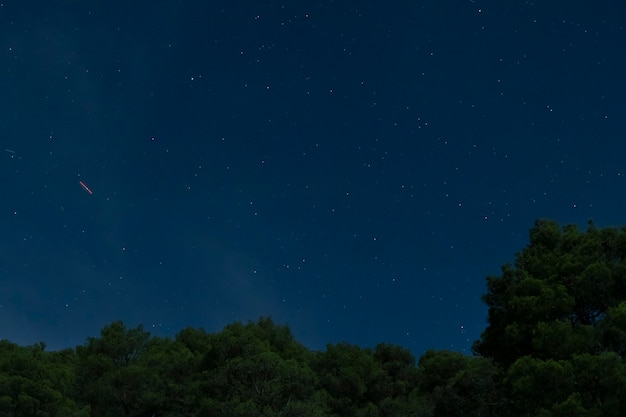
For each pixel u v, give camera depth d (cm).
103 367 5556
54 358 5716
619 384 2308
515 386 2472
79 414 4550
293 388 4497
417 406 5203
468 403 3353
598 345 2548
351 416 5806
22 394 4438
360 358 6366
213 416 4447
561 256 2825
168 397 5141
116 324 6162
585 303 2722
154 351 5944
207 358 5181
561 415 2339
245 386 4453
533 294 2767
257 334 6266
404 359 6912
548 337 2536
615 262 2778
